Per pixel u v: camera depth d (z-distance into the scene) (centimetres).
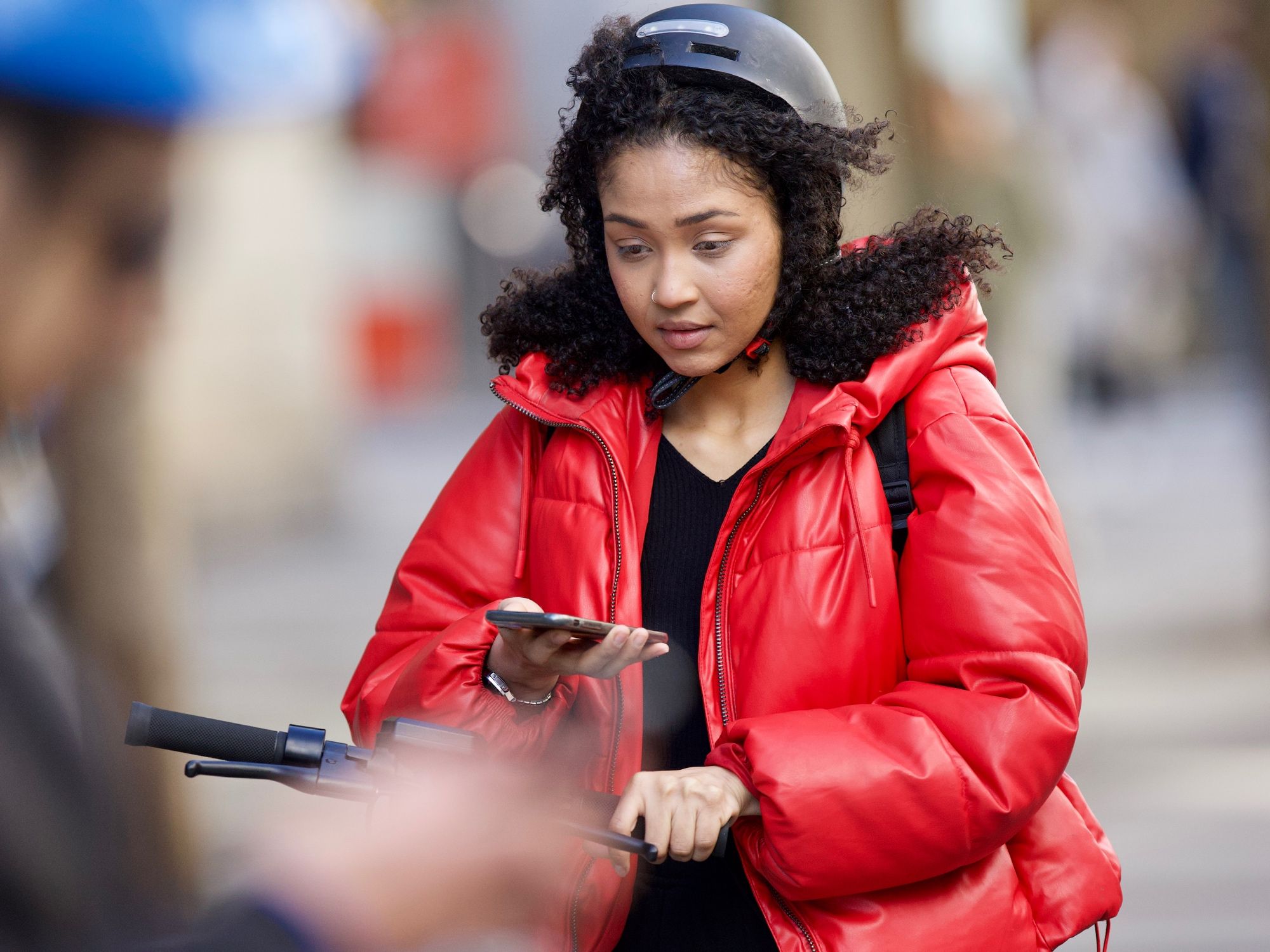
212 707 1332
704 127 393
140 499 570
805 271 413
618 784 414
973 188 1471
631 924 418
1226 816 1032
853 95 1390
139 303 170
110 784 195
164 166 164
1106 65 2316
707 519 430
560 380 445
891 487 416
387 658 456
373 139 2339
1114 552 1988
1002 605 393
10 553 193
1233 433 2848
